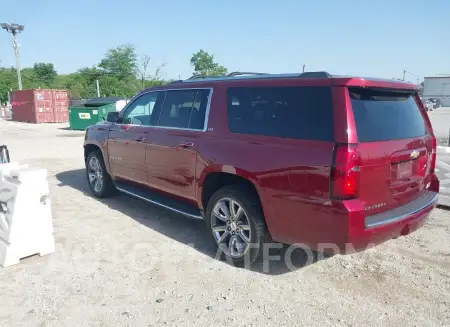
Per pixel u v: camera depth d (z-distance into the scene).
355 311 3.40
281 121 3.76
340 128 3.30
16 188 4.24
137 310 3.42
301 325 3.21
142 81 51.72
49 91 30.31
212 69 67.06
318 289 3.76
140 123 5.70
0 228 4.43
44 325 3.21
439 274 4.03
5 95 62.94
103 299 3.59
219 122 4.36
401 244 4.78
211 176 4.43
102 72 69.06
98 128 6.62
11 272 4.10
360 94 3.51
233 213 4.18
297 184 3.51
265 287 3.79
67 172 9.40
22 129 23.86
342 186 3.24
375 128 3.50
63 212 6.07
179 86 5.05
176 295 3.65
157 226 5.46
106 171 6.59
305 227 3.52
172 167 4.91
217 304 3.51
